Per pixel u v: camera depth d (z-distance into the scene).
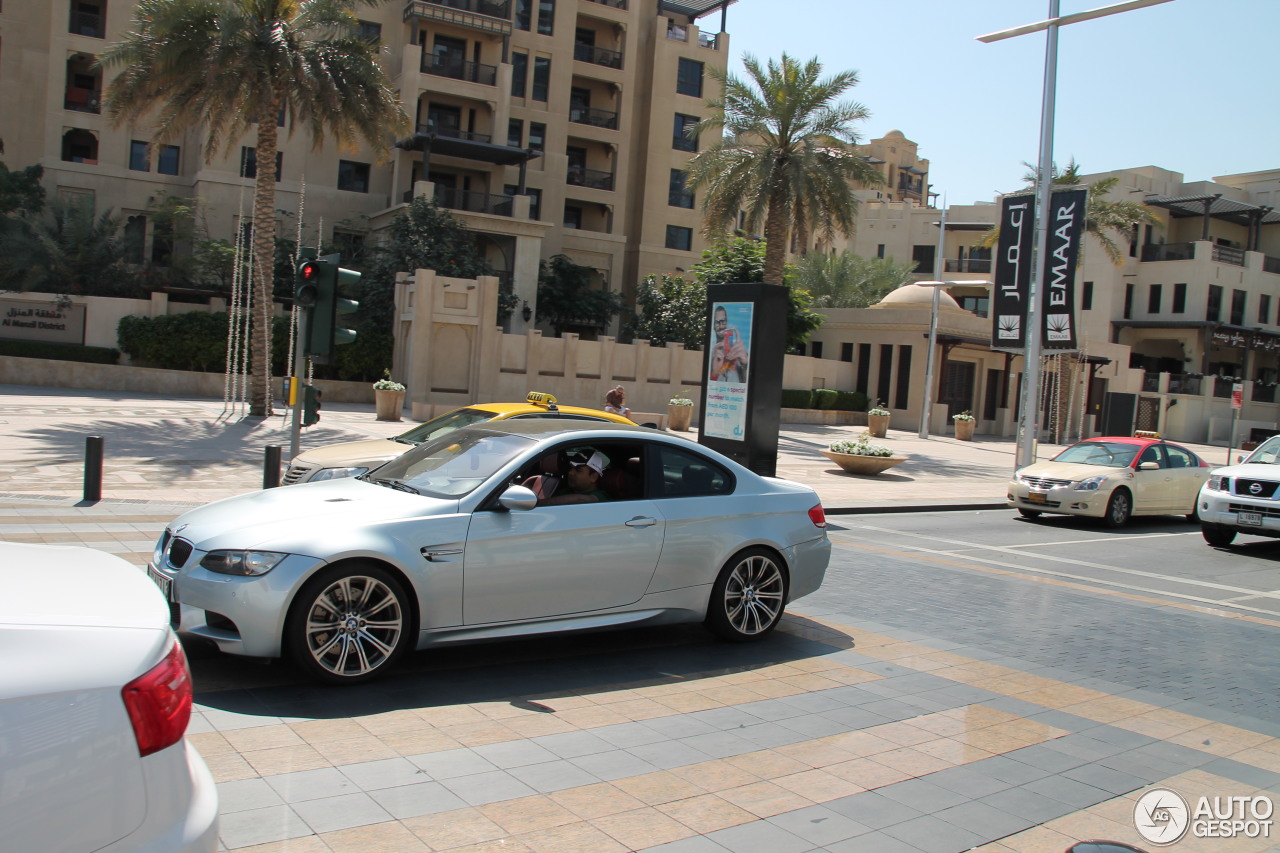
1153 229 55.47
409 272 35.69
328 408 27.73
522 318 41.34
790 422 39.06
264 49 22.12
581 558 6.05
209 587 5.09
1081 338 44.62
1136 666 7.24
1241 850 4.12
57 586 2.68
